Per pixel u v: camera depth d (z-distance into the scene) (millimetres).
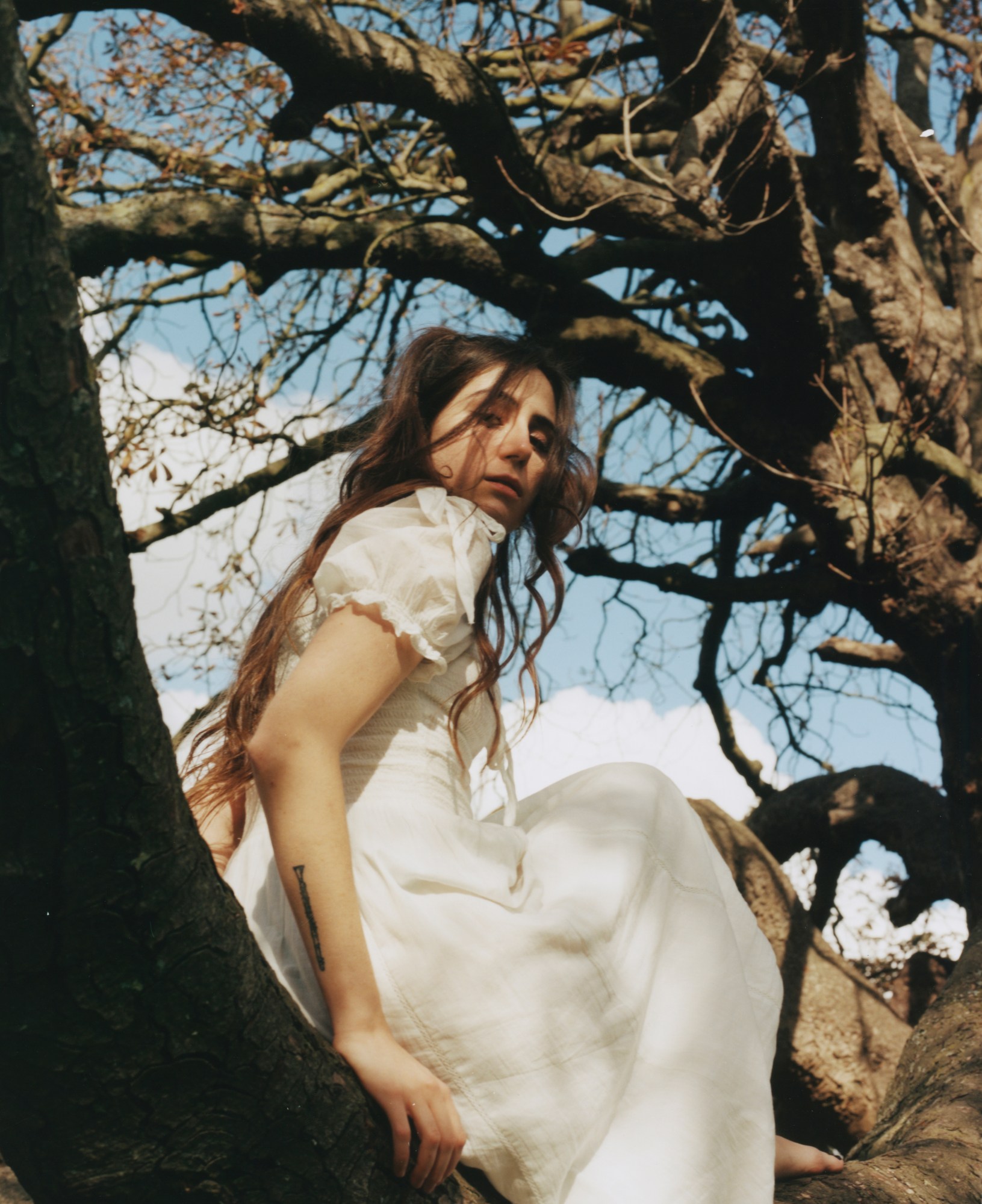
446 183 6066
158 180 5426
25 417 862
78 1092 1067
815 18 5301
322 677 1372
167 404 5254
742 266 5414
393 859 1462
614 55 5562
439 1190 1321
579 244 6605
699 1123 1489
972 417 6035
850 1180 1843
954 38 6316
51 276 850
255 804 1668
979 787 5699
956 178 6438
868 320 6273
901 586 5840
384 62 4656
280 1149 1172
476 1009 1392
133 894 1002
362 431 1971
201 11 4387
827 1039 5152
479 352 1809
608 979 1511
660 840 1765
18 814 956
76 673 924
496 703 1727
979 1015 2691
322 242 5426
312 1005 1378
